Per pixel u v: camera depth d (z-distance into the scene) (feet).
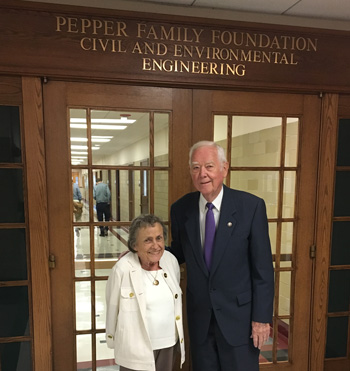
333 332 7.50
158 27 6.00
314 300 7.25
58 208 6.17
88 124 6.15
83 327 6.54
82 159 6.23
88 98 6.07
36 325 6.21
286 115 6.79
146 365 4.47
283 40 6.45
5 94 5.76
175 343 4.89
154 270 4.80
